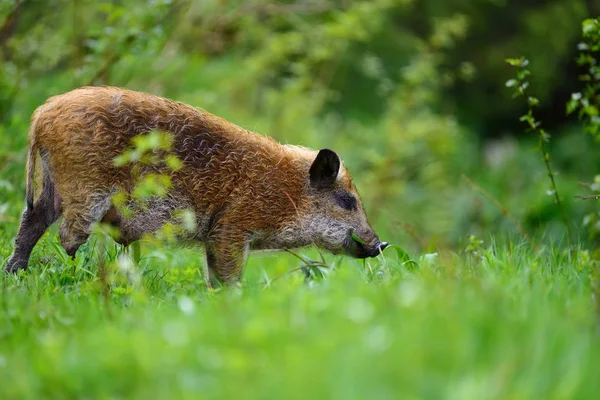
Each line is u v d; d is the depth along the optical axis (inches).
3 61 687.7
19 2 623.5
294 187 461.7
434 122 1019.9
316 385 208.1
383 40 1201.4
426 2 1259.8
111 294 360.8
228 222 442.3
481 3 1299.2
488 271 348.2
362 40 1093.8
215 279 447.2
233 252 444.8
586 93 482.0
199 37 873.5
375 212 916.0
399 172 979.3
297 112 973.2
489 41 1352.1
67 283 390.6
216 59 989.8
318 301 274.5
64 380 227.1
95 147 398.9
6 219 505.0
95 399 223.3
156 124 414.6
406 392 205.8
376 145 1010.1
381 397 202.8
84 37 721.0
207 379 218.2
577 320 259.1
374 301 273.4
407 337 230.7
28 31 698.2
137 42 608.7
